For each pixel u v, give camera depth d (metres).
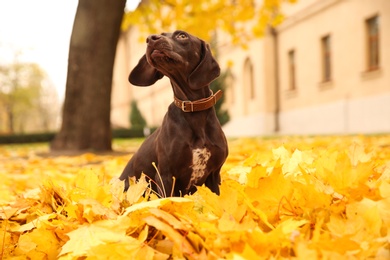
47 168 4.44
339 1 18.75
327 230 1.58
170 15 10.91
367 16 17.06
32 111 58.81
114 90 57.75
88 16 7.38
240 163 3.52
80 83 7.42
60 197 2.22
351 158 2.18
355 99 17.92
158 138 2.44
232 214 1.61
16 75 43.34
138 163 2.57
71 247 1.53
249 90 26.58
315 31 20.64
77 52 7.41
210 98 2.37
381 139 6.52
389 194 1.66
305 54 21.48
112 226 1.62
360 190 1.74
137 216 1.66
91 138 7.46
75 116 7.45
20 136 27.14
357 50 17.75
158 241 1.58
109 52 7.50
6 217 2.02
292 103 22.73
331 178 1.81
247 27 23.89
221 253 1.36
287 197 1.69
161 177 2.38
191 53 2.38
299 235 1.32
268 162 2.70
